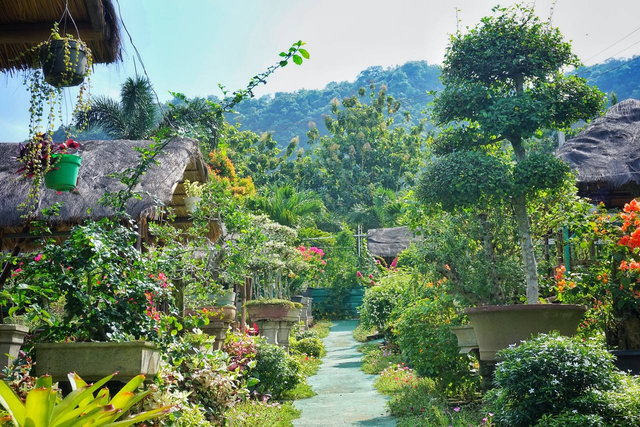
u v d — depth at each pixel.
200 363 6.75
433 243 9.43
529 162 8.09
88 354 4.56
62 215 7.32
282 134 120.44
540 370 5.27
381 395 10.36
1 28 5.47
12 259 5.20
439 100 9.02
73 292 4.79
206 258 8.35
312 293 30.30
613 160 9.87
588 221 7.51
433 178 8.42
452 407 8.30
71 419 2.85
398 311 10.91
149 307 5.43
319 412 9.08
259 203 27.47
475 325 6.72
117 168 8.16
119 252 5.38
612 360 5.67
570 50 8.75
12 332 4.33
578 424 4.79
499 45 8.66
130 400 3.20
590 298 7.40
